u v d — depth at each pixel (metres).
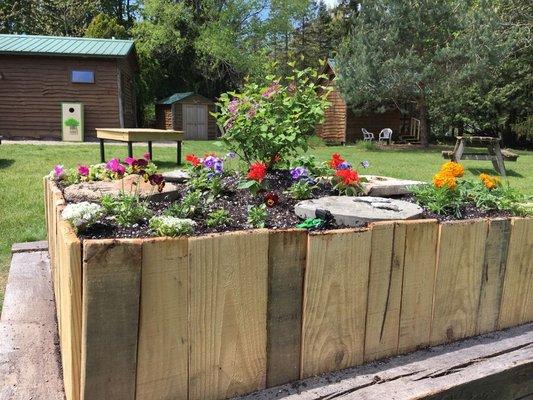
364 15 14.03
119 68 14.38
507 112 17.88
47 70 13.95
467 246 1.50
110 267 1.01
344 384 1.24
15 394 1.17
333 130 17.86
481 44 12.95
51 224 1.96
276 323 1.22
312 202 1.79
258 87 2.38
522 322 1.69
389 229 1.34
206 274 1.11
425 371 1.31
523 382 1.41
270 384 1.23
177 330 1.10
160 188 1.88
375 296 1.35
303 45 30.08
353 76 13.80
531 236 1.65
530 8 14.53
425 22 13.55
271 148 2.31
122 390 1.06
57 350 1.40
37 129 14.09
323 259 1.26
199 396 1.14
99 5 25.77
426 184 2.13
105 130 7.28
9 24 24.12
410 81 13.23
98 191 1.87
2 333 1.50
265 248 1.18
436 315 1.47
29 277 2.03
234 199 1.94
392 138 18.41
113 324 1.03
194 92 21.00
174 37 21.47
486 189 1.97
